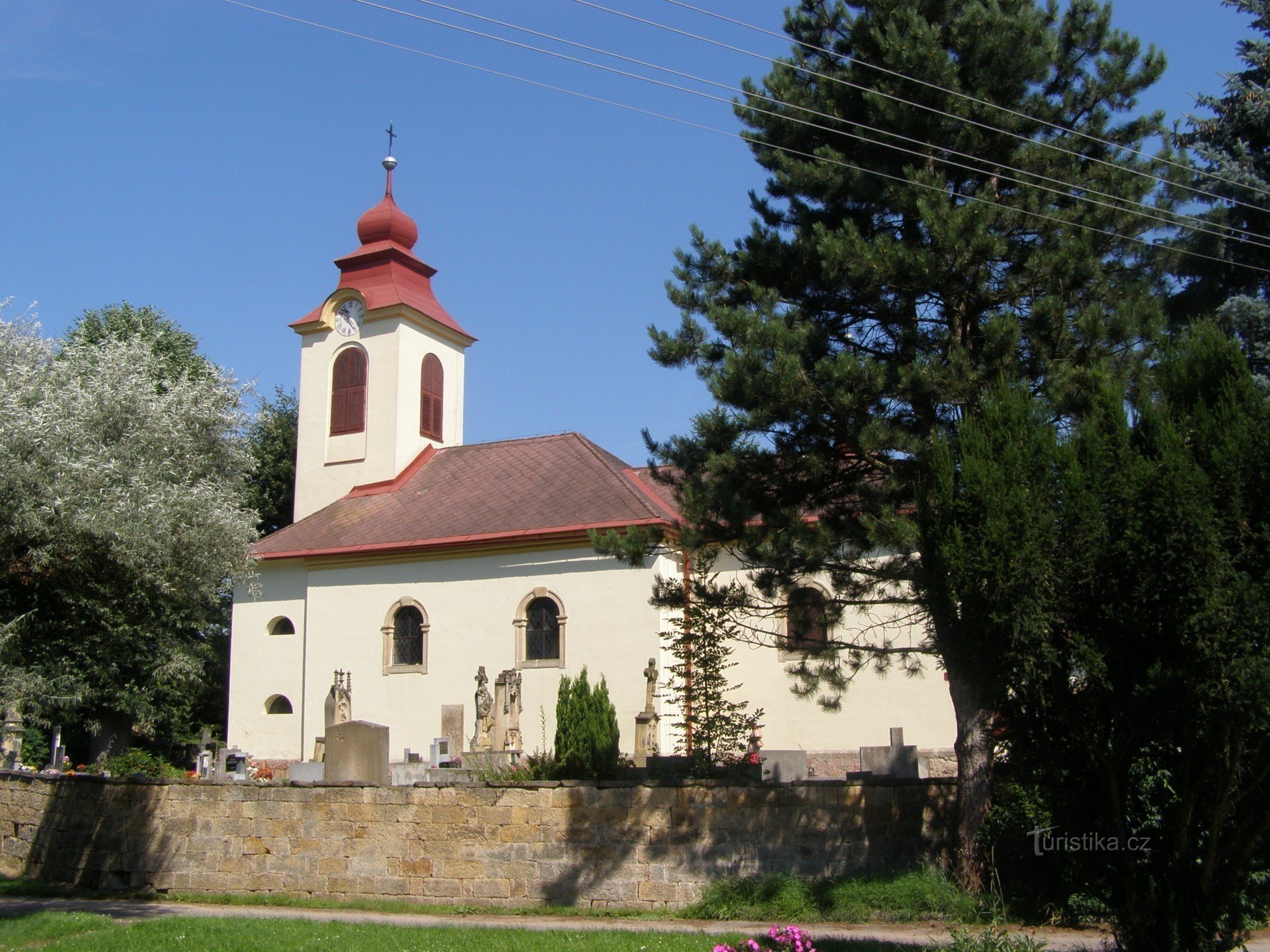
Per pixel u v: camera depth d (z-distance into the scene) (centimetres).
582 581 3072
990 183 1681
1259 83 2148
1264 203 1995
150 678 3281
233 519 1855
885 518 1548
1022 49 1683
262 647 3459
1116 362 1566
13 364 1781
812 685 1792
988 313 1727
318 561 3397
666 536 1864
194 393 1948
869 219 1803
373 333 3891
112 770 2553
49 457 1639
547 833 1864
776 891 1720
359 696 3259
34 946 1473
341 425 3878
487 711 2711
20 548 1647
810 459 1677
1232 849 1069
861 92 1797
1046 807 1545
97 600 1744
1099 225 1681
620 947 1372
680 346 1802
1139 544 1027
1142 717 1049
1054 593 1071
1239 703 964
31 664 1836
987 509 1114
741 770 1934
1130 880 1091
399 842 1927
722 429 1716
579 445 3550
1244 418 1048
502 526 3216
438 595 3238
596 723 2159
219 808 2030
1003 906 1578
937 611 1473
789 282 1809
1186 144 2130
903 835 1761
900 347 1742
